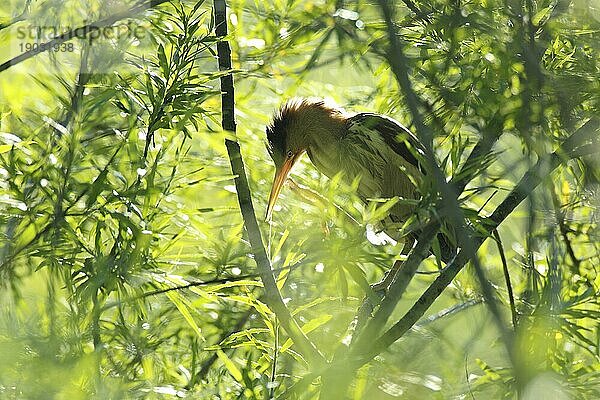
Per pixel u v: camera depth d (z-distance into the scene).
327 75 11.57
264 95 11.77
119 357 8.01
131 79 7.70
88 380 6.62
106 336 7.84
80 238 7.23
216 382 8.32
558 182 8.94
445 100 7.66
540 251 8.30
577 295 7.61
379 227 7.91
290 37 9.23
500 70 7.06
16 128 8.19
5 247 7.10
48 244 7.06
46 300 7.11
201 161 8.34
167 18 8.15
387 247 10.16
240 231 8.29
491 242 9.76
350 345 7.46
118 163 7.59
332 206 6.89
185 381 8.34
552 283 7.40
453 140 7.25
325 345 8.27
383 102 10.05
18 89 8.61
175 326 9.17
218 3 7.82
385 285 9.49
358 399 7.11
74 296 6.86
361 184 10.43
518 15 7.07
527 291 7.70
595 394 7.42
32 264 7.54
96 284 6.85
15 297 7.00
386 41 7.92
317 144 10.52
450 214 6.28
